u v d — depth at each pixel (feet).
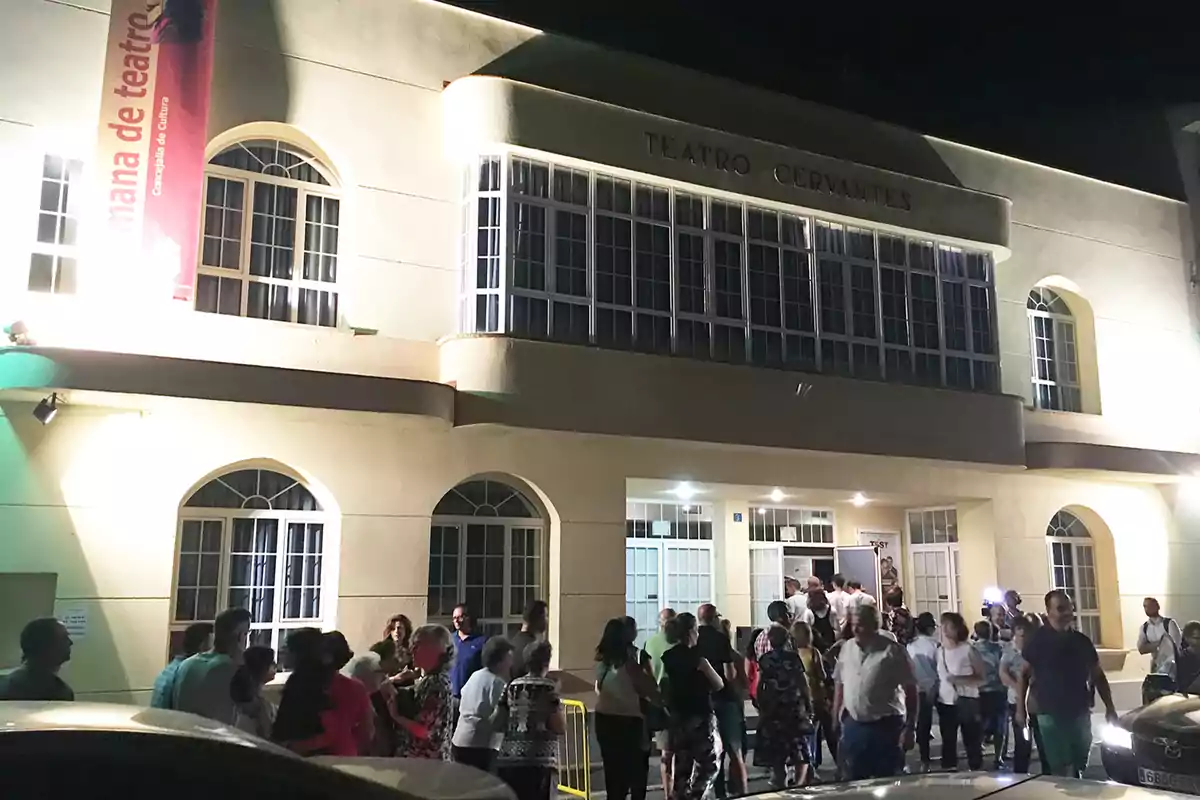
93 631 29.19
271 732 17.85
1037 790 10.38
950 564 50.16
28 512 28.91
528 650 24.11
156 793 7.19
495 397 34.17
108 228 30.07
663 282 39.09
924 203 45.19
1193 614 51.62
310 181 34.88
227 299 33.06
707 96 42.06
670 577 46.44
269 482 33.40
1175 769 23.34
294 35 34.27
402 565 33.96
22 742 6.96
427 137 36.27
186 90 31.37
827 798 10.48
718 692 30.50
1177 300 54.34
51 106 30.42
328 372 31.24
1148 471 48.24
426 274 35.55
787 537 50.16
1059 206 51.39
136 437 30.60
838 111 45.39
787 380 39.96
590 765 34.50
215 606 31.96
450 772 11.02
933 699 34.30
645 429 36.58
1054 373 50.62
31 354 27.48
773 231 42.16
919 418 42.96
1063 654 27.50
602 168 37.96
